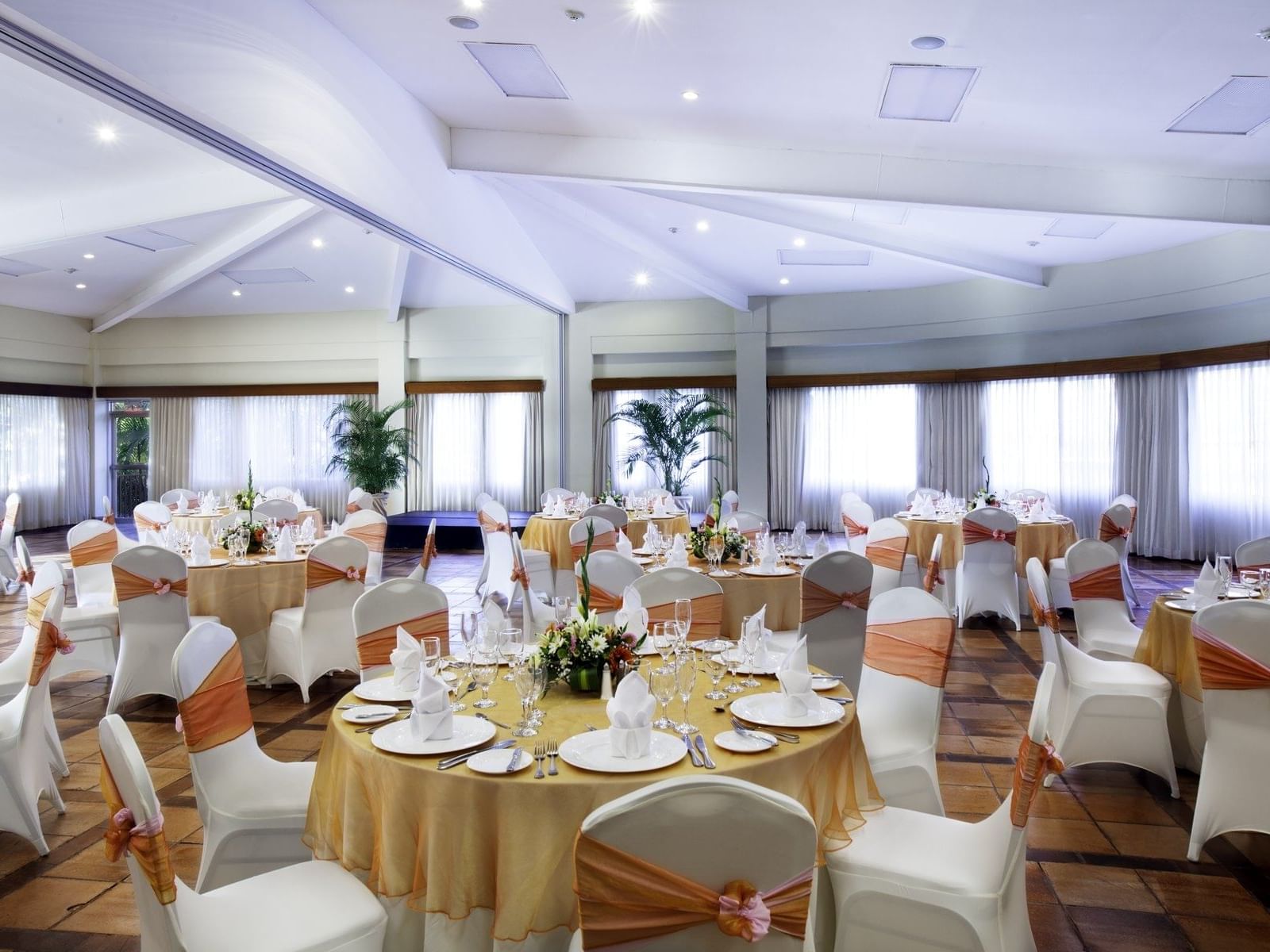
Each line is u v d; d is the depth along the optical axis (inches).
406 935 86.6
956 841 94.1
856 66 211.5
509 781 81.0
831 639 168.1
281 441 564.1
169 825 139.1
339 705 103.6
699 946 59.8
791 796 87.4
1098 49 195.6
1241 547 209.5
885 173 272.8
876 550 217.2
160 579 192.4
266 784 106.0
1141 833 135.1
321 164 225.0
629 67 225.6
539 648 109.5
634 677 87.7
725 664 121.1
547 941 80.5
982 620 297.6
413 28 222.5
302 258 437.7
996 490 410.6
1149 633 160.6
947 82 216.7
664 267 405.1
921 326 464.1
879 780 113.1
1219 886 118.5
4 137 277.9
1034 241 366.0
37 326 527.8
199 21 181.2
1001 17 183.3
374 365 546.9
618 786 80.4
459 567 420.8
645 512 361.7
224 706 106.5
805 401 512.1
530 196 327.3
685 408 486.0
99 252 407.2
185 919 78.2
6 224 352.2
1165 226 339.0
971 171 272.1
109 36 158.1
